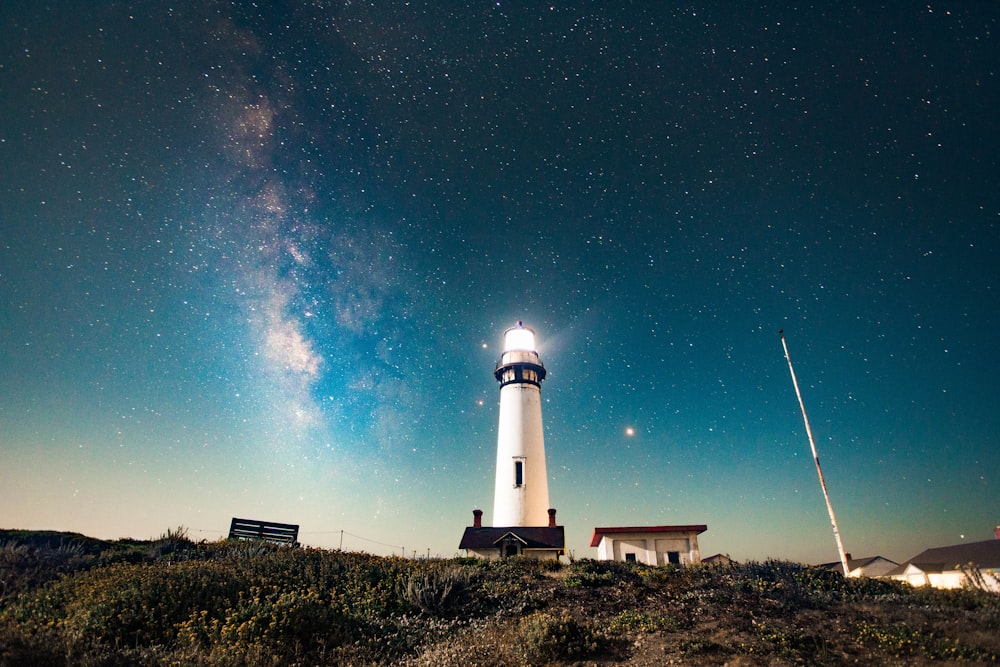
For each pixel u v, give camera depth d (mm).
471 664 9719
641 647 10539
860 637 10945
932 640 10672
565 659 9977
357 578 15195
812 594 14469
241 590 12688
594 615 12930
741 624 11844
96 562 16422
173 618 10875
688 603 13828
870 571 47812
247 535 24344
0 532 19062
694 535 28297
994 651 10047
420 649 10820
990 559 35312
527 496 33875
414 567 17516
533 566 20766
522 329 40812
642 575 17734
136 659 8422
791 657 9945
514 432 36219
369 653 10359
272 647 9836
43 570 14523
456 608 13461
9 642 8086
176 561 17688
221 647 9336
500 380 39094
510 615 13164
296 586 13609
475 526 33031
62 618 10492
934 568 38938
